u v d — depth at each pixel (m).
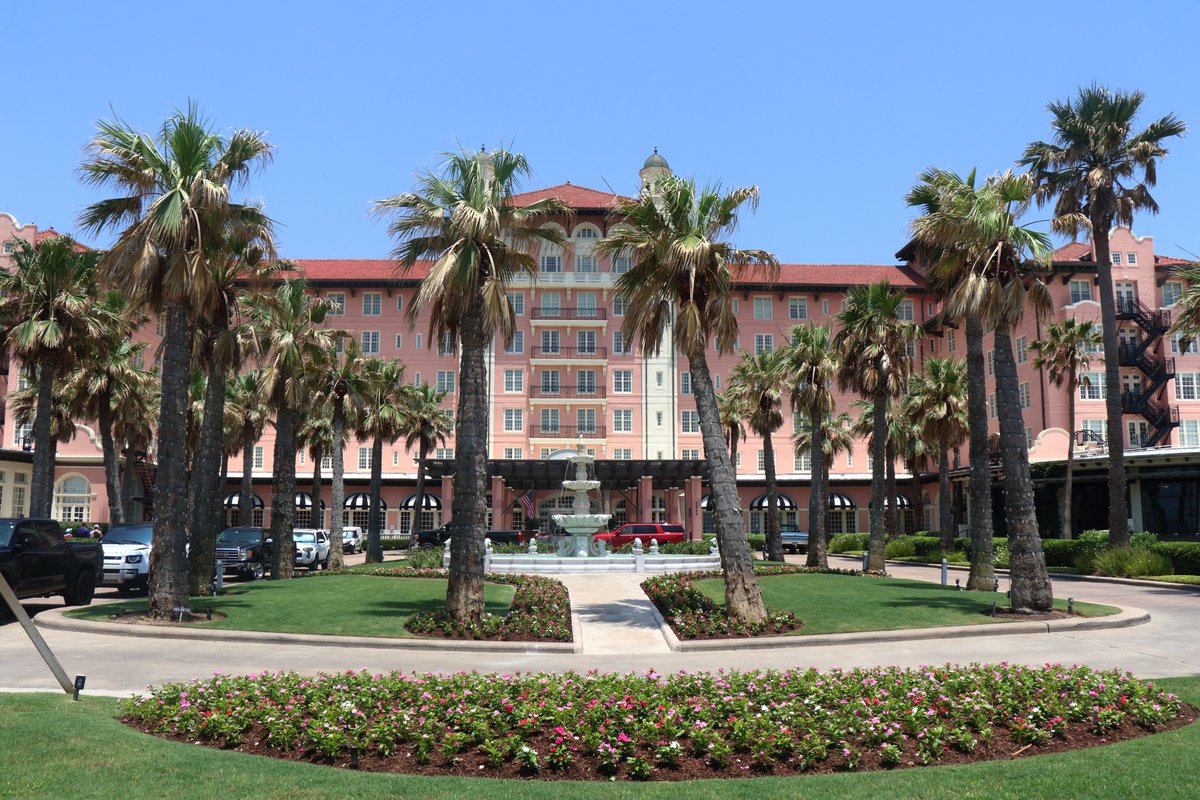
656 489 59.53
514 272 19.52
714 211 18.75
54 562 19.16
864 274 71.88
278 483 29.39
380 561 42.00
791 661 13.90
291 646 15.48
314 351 30.73
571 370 69.38
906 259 75.50
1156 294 56.78
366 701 8.77
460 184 18.56
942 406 42.66
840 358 33.94
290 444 29.72
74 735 7.77
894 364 32.12
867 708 8.38
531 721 7.93
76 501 54.34
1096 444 50.84
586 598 23.39
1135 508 40.84
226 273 21.67
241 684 9.68
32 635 9.80
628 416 69.06
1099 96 34.53
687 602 19.89
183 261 17.55
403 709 8.47
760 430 41.09
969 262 20.61
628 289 19.72
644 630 17.81
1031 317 55.12
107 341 30.48
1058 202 35.41
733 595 17.28
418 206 18.22
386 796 6.21
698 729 7.69
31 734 7.77
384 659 14.18
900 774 6.88
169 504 17.78
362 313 69.50
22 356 27.16
